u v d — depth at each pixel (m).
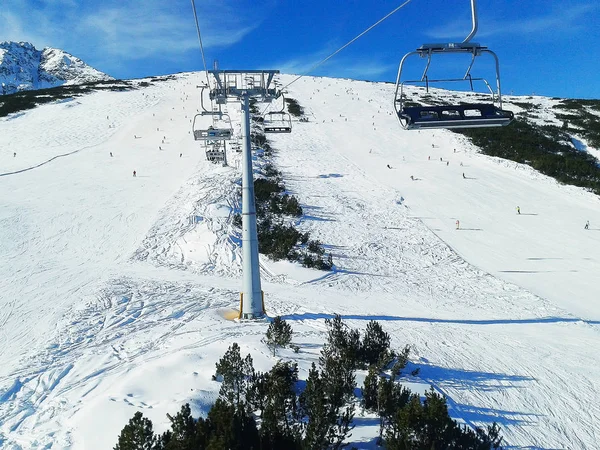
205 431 5.90
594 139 62.66
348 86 111.69
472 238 31.17
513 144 57.81
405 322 15.91
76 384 9.80
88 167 44.09
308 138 63.22
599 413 9.55
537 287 22.86
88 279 19.41
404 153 56.78
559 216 35.75
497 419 8.81
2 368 11.05
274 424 6.16
